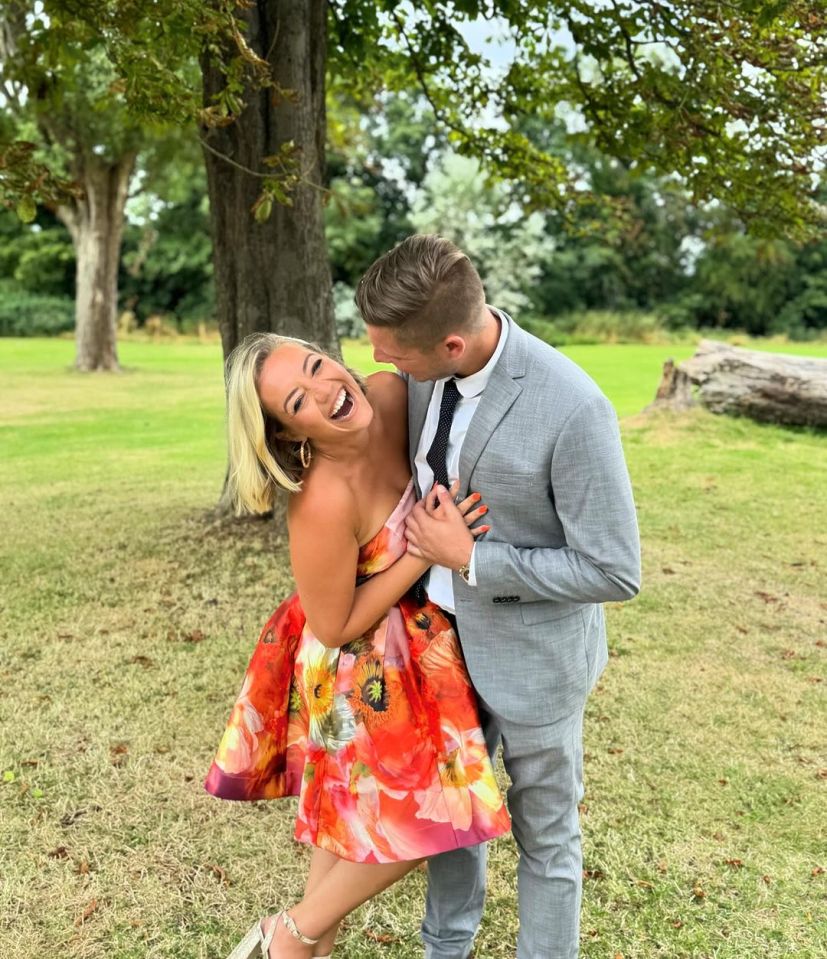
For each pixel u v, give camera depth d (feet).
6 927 7.47
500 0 16.51
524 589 5.53
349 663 5.91
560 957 6.24
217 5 12.10
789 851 8.55
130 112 11.80
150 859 8.39
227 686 12.05
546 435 5.38
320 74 16.61
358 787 5.85
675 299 130.52
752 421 30.89
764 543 19.08
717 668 12.82
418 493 6.02
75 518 20.75
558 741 5.89
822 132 15.15
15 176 11.60
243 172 16.37
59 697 11.68
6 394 45.80
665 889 7.97
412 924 7.57
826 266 125.70
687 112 15.84
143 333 109.29
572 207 23.85
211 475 25.80
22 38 14.76
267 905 7.81
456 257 5.24
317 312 17.08
